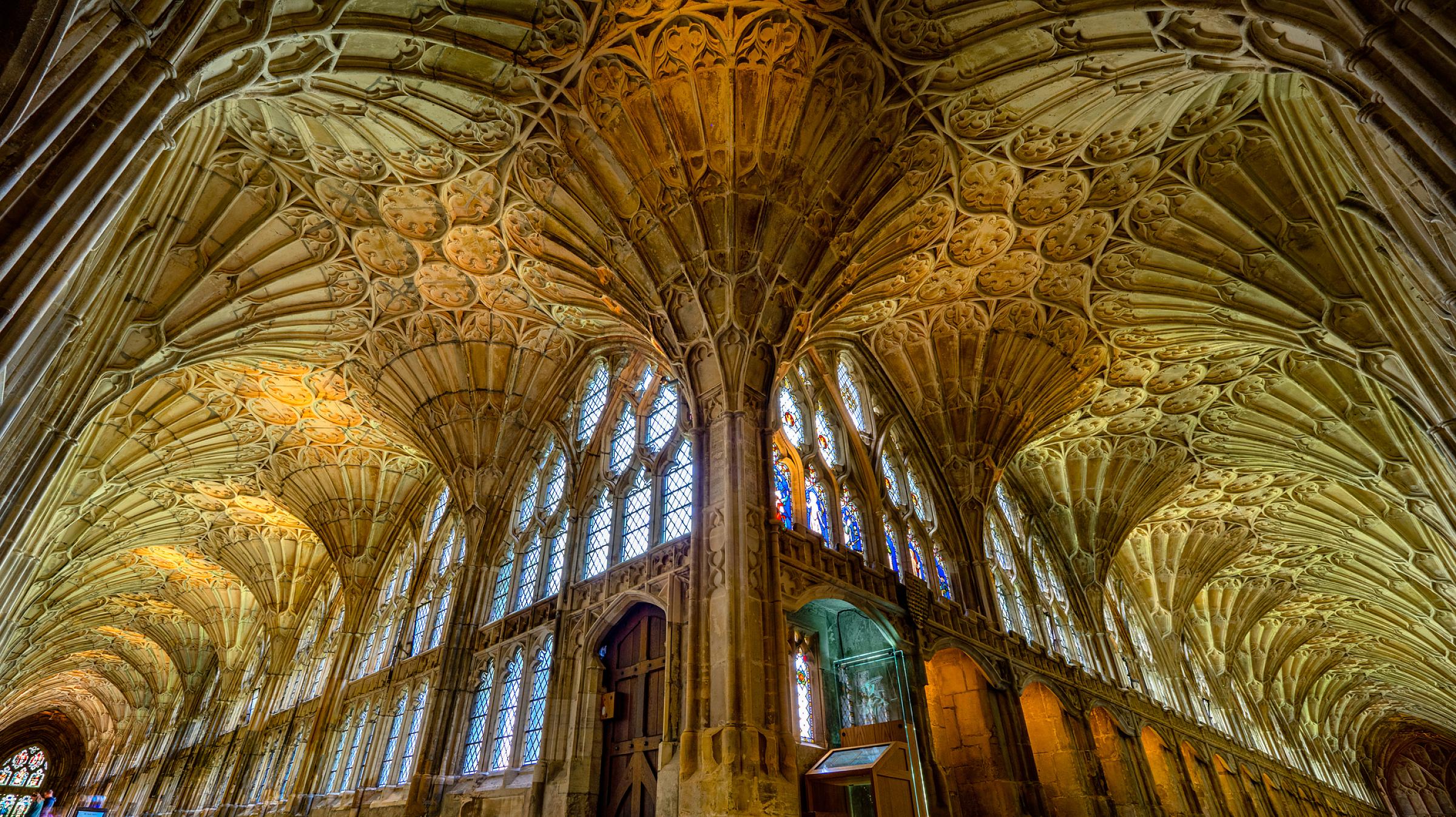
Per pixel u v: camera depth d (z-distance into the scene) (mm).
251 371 20594
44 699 49875
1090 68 12008
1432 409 10336
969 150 13891
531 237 15812
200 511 27875
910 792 10570
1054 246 16547
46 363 8117
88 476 19828
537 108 12812
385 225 15930
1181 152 13852
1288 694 40438
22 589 13719
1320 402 19297
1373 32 6402
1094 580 24984
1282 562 30438
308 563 31047
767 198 13547
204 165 12070
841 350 20000
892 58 12109
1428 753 49094
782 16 11711
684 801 9891
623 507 16484
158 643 39562
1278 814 30438
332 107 12812
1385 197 8797
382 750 19203
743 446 12766
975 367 19688
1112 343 19281
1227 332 17250
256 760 26938
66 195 5508
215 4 6848
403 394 20312
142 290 11195
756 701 10375
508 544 19562
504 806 13562
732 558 11469
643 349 18359
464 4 10820
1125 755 21062
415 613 22281
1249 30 9023
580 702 13680
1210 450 23375
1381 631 34125
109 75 5859
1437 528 18219
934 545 19094
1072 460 24750
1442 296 8016
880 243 15297
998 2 10922
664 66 12367
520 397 20562
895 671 14562
